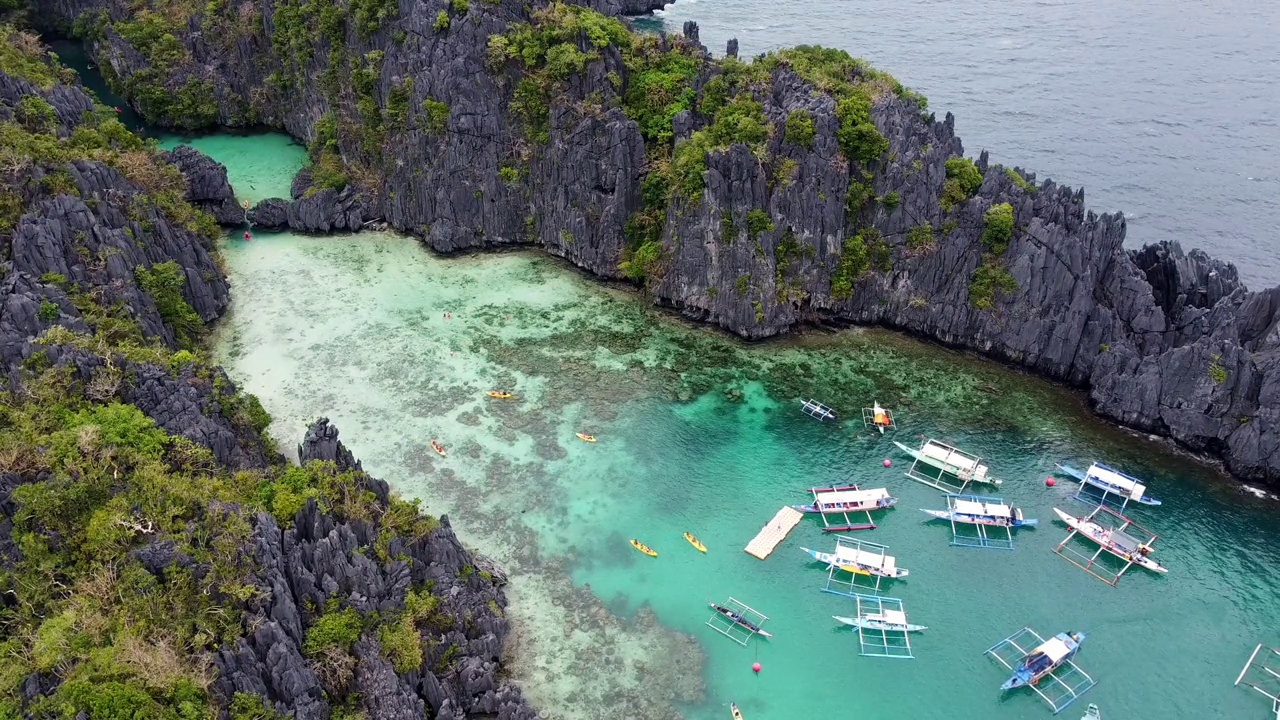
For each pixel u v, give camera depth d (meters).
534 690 63.97
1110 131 144.12
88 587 53.22
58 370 68.25
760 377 96.44
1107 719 63.56
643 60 110.94
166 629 51.84
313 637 56.44
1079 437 88.62
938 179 98.06
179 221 100.88
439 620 63.09
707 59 110.94
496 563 73.62
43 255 82.38
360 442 84.81
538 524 77.56
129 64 141.62
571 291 110.06
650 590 72.25
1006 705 64.50
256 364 94.25
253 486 65.88
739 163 96.94
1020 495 82.12
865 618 69.62
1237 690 65.38
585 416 89.94
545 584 72.25
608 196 109.12
